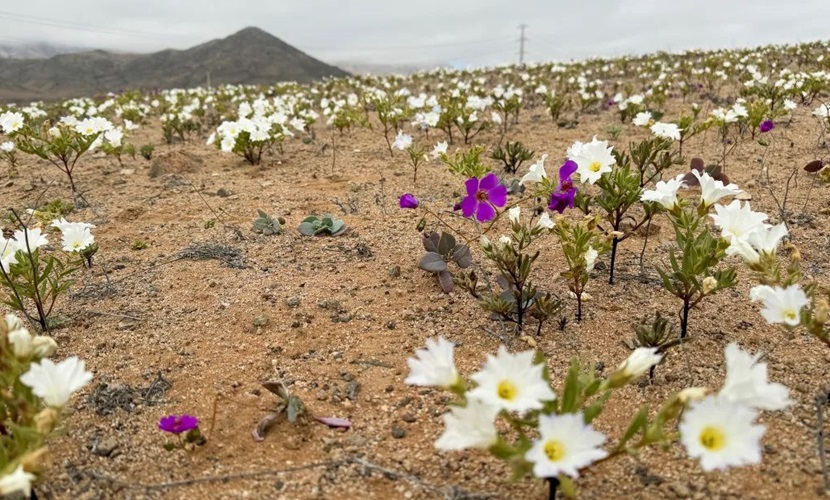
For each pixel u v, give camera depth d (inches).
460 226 34.9
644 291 26.2
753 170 43.4
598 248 22.6
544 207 37.2
